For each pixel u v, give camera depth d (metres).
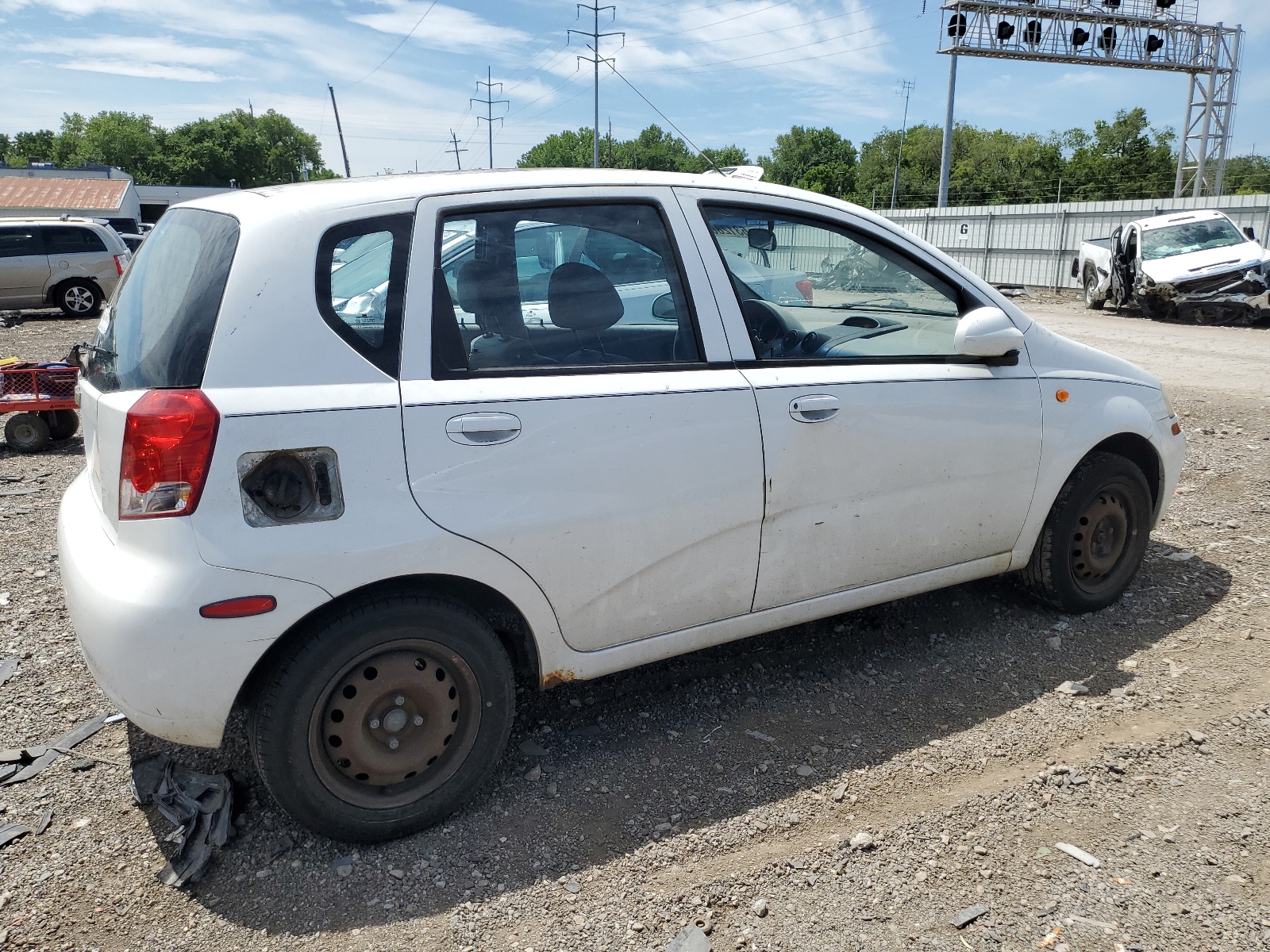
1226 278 16.78
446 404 2.58
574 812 2.83
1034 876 2.51
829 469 3.19
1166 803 2.80
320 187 2.70
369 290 2.58
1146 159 61.81
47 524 5.75
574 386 2.76
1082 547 3.98
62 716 3.38
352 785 2.62
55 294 18.45
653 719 3.36
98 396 2.67
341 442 2.45
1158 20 32.34
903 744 3.17
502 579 2.68
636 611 2.96
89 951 2.29
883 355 3.42
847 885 2.49
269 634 2.38
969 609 4.19
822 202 3.38
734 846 2.67
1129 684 3.51
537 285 2.81
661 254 3.02
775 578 3.20
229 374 2.39
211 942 2.32
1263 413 8.28
